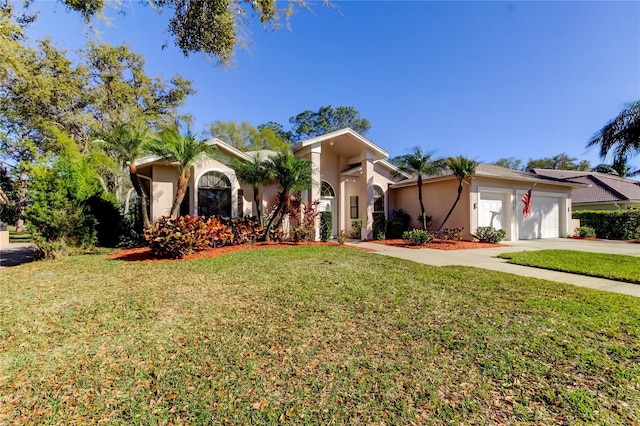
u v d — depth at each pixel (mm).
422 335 3795
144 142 10797
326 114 40844
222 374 2990
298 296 5344
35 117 17625
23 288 5949
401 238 16094
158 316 4469
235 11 5672
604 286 6164
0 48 8828
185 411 2479
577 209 23141
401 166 15070
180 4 5480
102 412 2484
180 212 13227
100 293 5590
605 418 2359
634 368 3023
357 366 3115
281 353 3385
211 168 13297
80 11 5633
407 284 6141
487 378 2896
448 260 9227
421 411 2463
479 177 14508
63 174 10336
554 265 8164
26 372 3072
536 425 2301
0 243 16031
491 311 4586
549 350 3385
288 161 11727
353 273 7105
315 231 13570
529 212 16469
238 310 4684
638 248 12500
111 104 20469
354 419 2381
